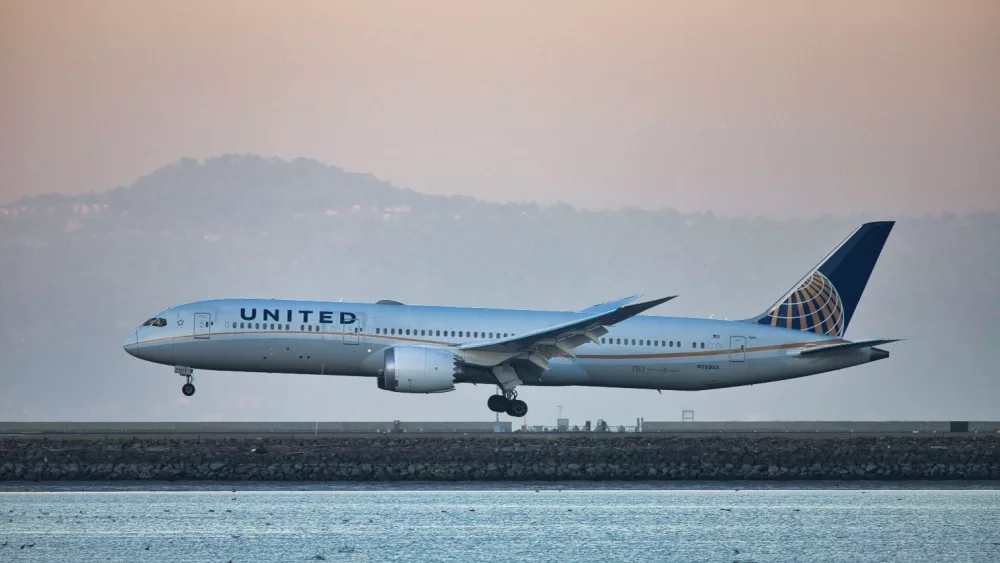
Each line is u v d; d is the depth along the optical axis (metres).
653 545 167.38
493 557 160.00
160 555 158.50
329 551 161.62
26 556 157.50
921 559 162.50
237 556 158.88
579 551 163.62
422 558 159.12
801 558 162.50
